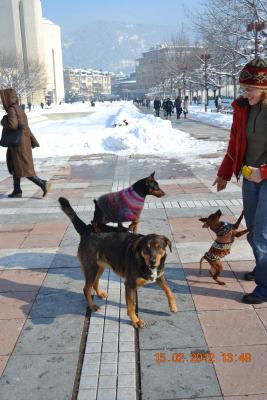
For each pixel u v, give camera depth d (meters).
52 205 7.55
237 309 3.76
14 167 8.02
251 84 3.48
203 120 28.36
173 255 4.99
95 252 3.82
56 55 127.19
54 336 3.47
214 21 23.25
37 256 5.18
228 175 4.32
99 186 8.95
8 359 3.19
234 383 2.84
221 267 4.22
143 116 25.75
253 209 4.00
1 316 3.81
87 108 72.19
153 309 3.83
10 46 96.19
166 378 2.91
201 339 3.34
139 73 158.25
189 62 55.25
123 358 3.14
